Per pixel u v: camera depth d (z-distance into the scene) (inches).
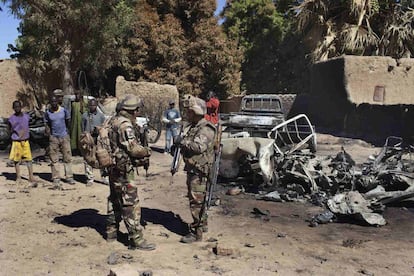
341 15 904.3
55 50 695.1
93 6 655.8
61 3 639.1
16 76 689.0
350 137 682.8
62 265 185.8
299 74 1218.0
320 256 200.1
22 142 335.9
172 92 820.0
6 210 265.9
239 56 1083.3
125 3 799.7
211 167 214.5
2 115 668.1
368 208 263.3
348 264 190.5
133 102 205.3
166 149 524.4
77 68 730.8
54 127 329.7
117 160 198.4
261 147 324.2
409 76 768.3
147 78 984.9
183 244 213.3
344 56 744.3
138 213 204.5
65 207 276.7
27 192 311.6
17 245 208.5
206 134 209.9
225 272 179.8
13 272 177.8
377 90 758.5
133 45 964.0
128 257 193.9
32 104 711.7
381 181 310.0
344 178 309.7
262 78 1302.9
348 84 745.0
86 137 203.6
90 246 209.0
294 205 295.4
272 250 207.0
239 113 507.8
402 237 231.5
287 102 897.5
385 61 756.6
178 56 981.8
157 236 225.0
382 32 909.2
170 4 1018.1
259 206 291.1
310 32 922.7
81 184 343.9
